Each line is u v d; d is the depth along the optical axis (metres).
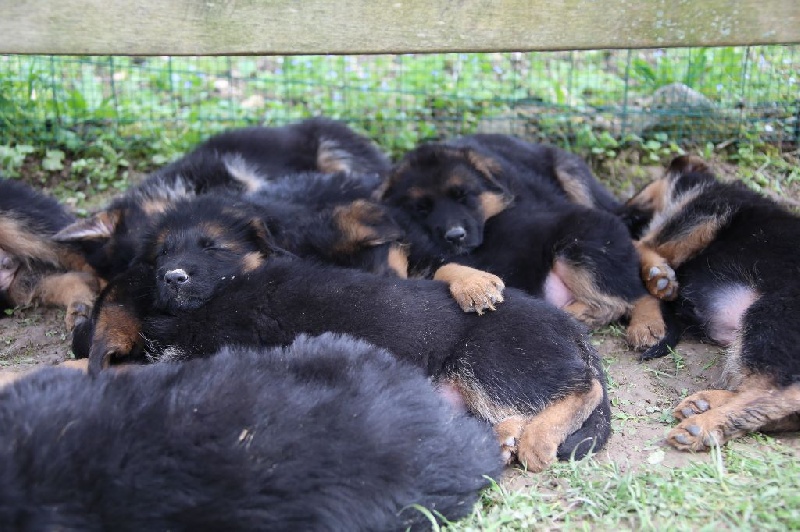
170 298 1.37
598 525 1.20
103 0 1.50
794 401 1.32
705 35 1.54
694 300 1.53
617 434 1.34
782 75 1.93
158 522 1.10
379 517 1.15
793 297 1.38
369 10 1.52
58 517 1.09
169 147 1.89
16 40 1.51
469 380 1.32
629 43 1.54
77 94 1.90
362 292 1.35
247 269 1.41
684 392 1.42
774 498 1.21
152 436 1.13
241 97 2.04
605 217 1.60
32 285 1.64
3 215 1.61
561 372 1.31
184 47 1.52
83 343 1.41
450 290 1.37
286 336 1.33
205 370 1.21
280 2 1.52
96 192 1.84
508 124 1.96
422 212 1.66
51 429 1.13
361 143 1.87
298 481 1.13
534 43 1.54
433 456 1.19
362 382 1.21
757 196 1.57
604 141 1.90
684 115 1.92
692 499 1.22
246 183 1.70
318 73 2.05
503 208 1.67
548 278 1.59
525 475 1.27
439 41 1.53
